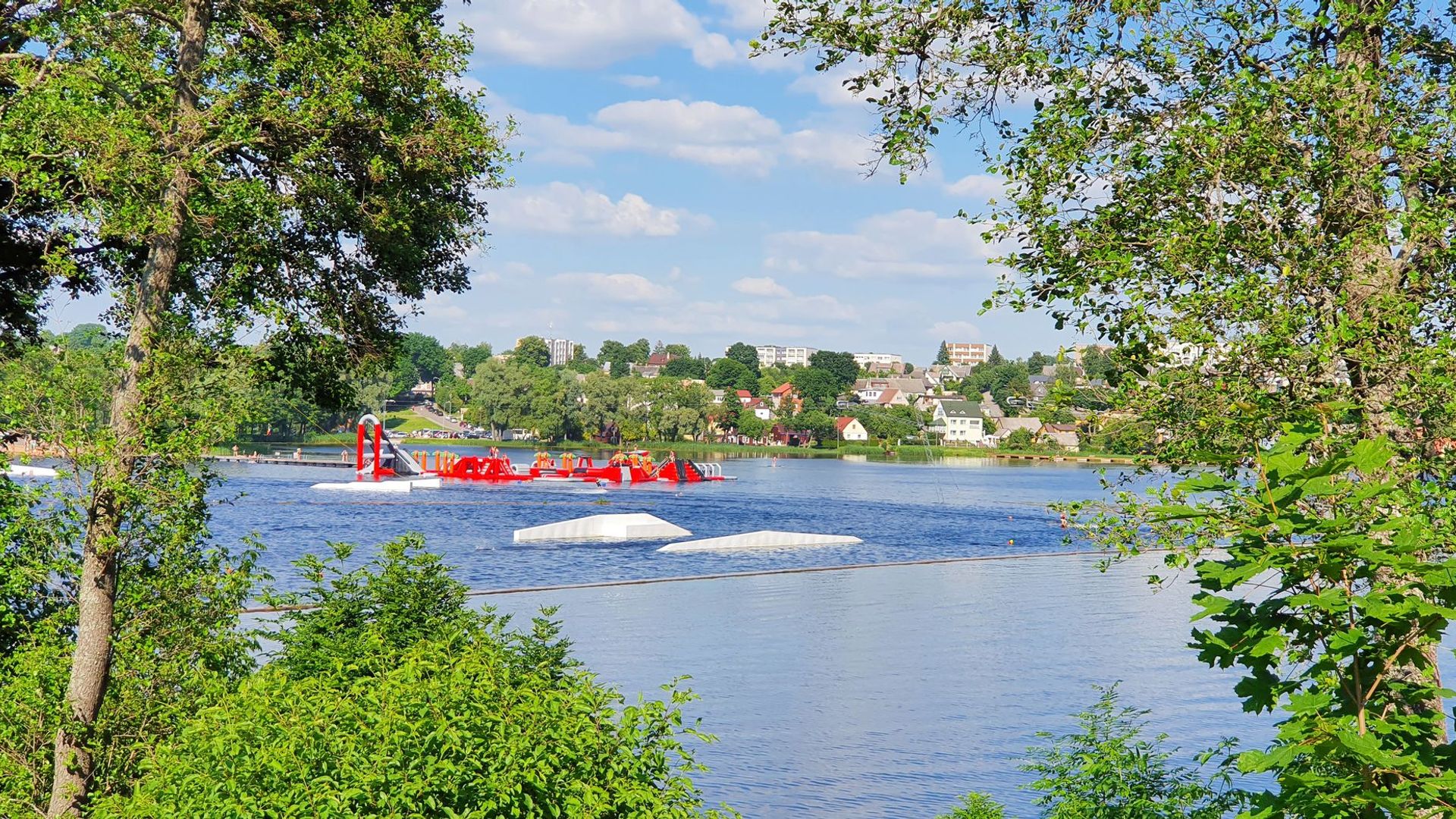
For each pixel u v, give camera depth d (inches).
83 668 681.0
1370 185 453.1
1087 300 514.0
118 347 722.8
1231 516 295.0
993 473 6939.0
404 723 397.1
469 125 772.6
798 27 562.6
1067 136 521.7
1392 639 266.2
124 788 671.1
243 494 756.6
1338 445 399.2
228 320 705.0
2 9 754.8
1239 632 276.8
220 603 737.6
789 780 946.7
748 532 3053.6
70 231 731.4
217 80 734.5
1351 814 252.2
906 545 2778.1
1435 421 442.3
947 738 1070.4
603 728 460.1
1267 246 466.9
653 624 1617.9
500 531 2930.6
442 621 775.1
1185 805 563.2
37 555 722.8
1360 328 438.9
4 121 669.3
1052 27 537.0
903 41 553.3
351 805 393.7
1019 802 893.2
